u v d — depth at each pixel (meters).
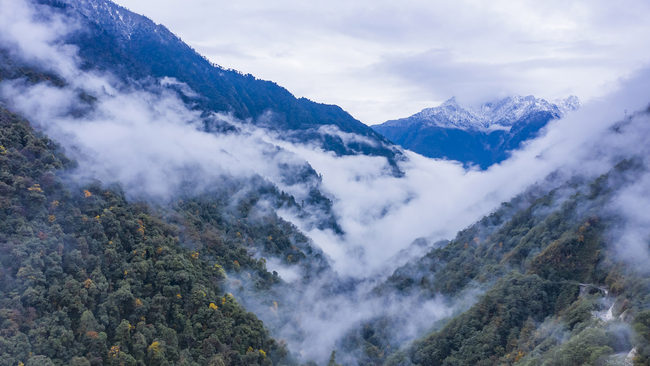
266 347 116.94
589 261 129.75
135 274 105.00
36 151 113.69
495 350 118.75
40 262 89.31
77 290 90.56
